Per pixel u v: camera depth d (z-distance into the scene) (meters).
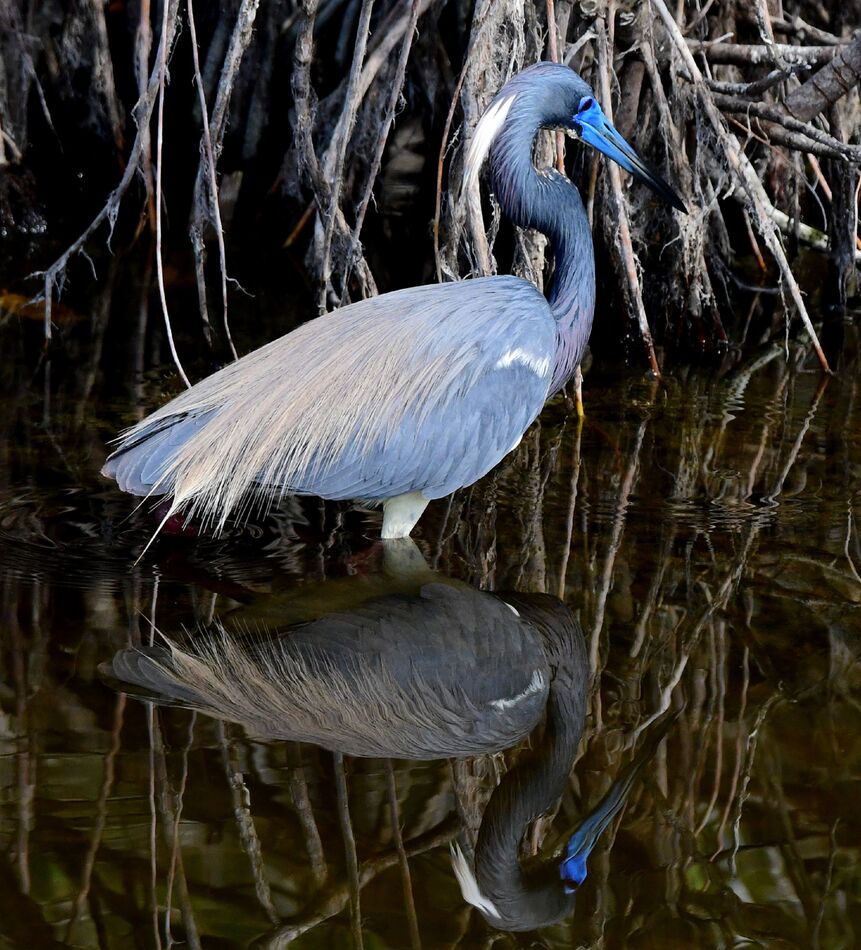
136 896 5.93
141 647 8.18
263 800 6.66
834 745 7.34
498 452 9.87
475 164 10.84
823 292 16.89
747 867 6.40
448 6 16.05
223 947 5.66
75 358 13.51
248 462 9.43
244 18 11.52
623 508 10.48
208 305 15.27
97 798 6.56
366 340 9.87
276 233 17.97
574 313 10.87
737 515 10.35
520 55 11.91
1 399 12.27
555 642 8.48
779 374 14.16
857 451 11.75
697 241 14.61
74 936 5.66
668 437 12.13
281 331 14.38
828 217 17.28
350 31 16.61
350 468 9.51
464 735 7.48
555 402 13.14
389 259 17.33
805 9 16.23
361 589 9.15
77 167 18.27
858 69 13.48
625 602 8.98
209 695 7.68
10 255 16.77
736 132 16.00
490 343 9.82
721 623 8.70
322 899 6.02
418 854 6.38
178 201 18.38
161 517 9.84
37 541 9.58
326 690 7.84
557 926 6.01
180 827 6.38
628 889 6.29
